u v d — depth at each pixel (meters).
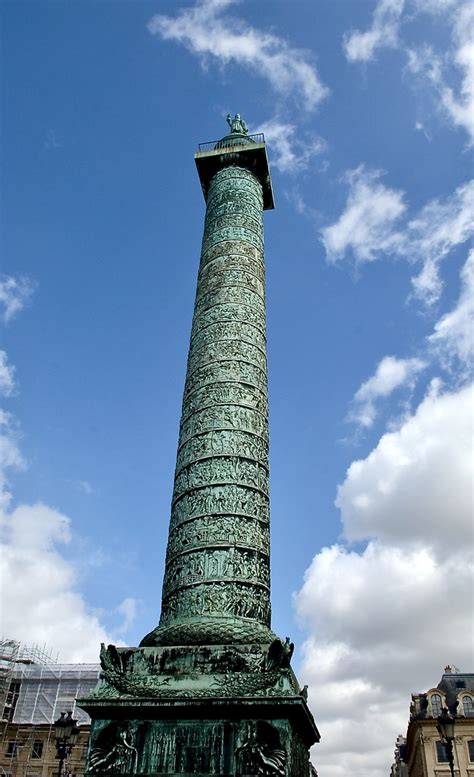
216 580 13.35
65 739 16.77
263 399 16.73
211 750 10.92
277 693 11.30
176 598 13.53
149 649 12.33
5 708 37.81
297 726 11.94
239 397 16.14
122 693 11.70
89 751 11.34
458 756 37.44
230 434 15.45
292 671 12.17
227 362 16.70
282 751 10.77
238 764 10.68
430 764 37.53
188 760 10.88
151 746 11.15
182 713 11.38
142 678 11.87
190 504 14.66
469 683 41.81
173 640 12.47
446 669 45.03
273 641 12.25
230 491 14.60
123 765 10.96
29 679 38.84
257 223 20.62
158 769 10.88
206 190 23.56
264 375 17.27
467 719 38.03
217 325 17.48
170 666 11.96
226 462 15.02
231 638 12.28
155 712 11.47
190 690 11.52
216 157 22.58
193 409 16.22
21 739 35.41
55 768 34.31
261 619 13.23
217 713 11.29
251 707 11.21
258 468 15.36
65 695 38.12
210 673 11.74
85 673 38.66
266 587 13.91
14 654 39.41
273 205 24.11
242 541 14.00
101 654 12.42
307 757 13.12
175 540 14.46
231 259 19.05
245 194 21.16
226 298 18.02
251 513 14.54
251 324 17.72
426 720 38.78
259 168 22.67
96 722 11.64
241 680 11.55
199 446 15.41
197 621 12.77
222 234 19.81
